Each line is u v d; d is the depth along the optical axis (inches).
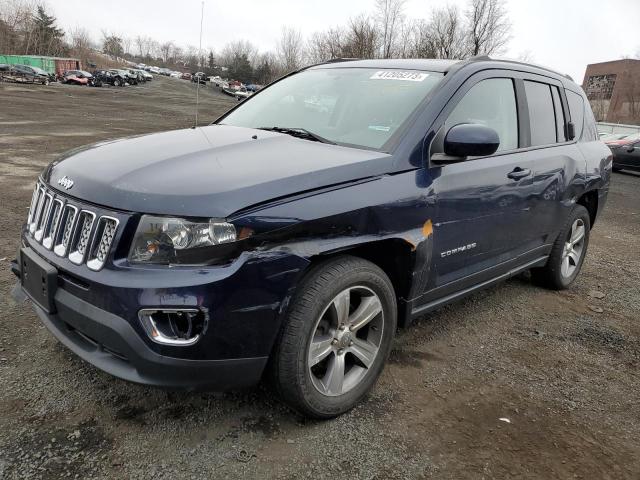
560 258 184.9
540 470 98.3
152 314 86.7
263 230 90.0
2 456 90.7
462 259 132.2
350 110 132.5
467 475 95.5
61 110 932.0
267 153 109.2
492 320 164.2
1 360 119.0
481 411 115.3
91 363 93.5
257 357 93.7
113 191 92.8
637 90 2003.0
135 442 96.7
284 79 169.0
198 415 105.7
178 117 975.0
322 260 102.0
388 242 109.7
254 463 94.1
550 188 163.0
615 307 184.2
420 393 120.3
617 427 114.1
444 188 120.6
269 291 91.4
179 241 86.7
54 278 97.0
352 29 1302.9
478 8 1200.8
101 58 3646.7
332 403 105.5
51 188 107.5
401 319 122.1
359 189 103.3
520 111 153.0
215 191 89.7
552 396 124.0
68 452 93.0
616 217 358.3
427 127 119.3
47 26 3011.8
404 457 98.8
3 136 524.1
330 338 105.0
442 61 143.5
